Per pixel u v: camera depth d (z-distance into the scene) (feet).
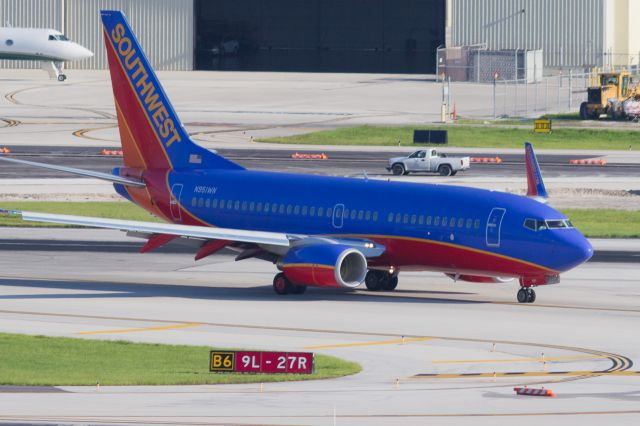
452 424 375.45
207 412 392.68
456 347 545.44
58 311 640.17
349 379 465.88
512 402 412.77
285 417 385.09
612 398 420.77
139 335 572.51
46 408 398.42
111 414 388.16
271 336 572.10
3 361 494.59
